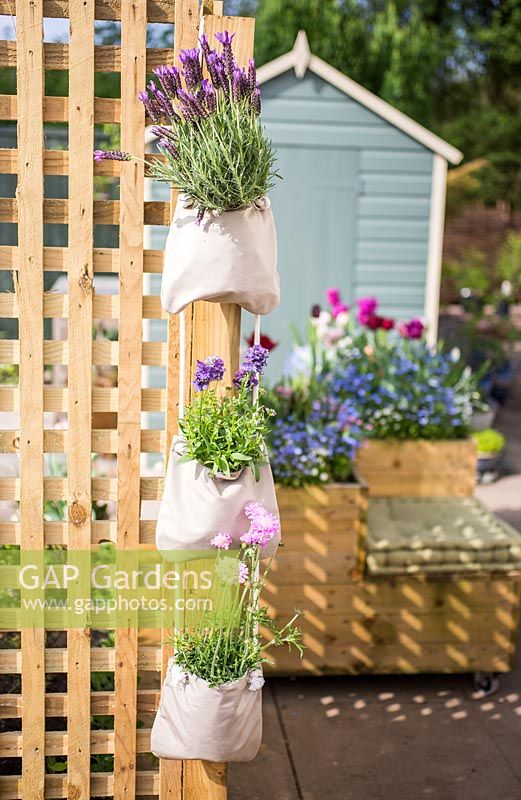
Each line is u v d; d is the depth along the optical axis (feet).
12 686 11.03
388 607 13.15
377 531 13.64
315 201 23.31
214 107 7.35
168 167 7.57
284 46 38.47
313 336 16.84
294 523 12.85
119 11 7.82
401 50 38.60
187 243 7.66
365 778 11.33
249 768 11.48
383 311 24.00
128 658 8.79
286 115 22.82
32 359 8.18
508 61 53.57
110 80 26.32
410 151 23.27
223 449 7.97
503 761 11.76
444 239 56.95
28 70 7.73
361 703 13.15
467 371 17.98
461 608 13.23
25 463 8.34
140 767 10.11
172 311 7.82
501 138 54.70
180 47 7.95
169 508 8.02
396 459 15.93
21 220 7.95
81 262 8.07
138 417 8.45
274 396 13.76
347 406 14.28
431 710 13.02
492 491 23.66
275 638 8.46
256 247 7.68
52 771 10.18
